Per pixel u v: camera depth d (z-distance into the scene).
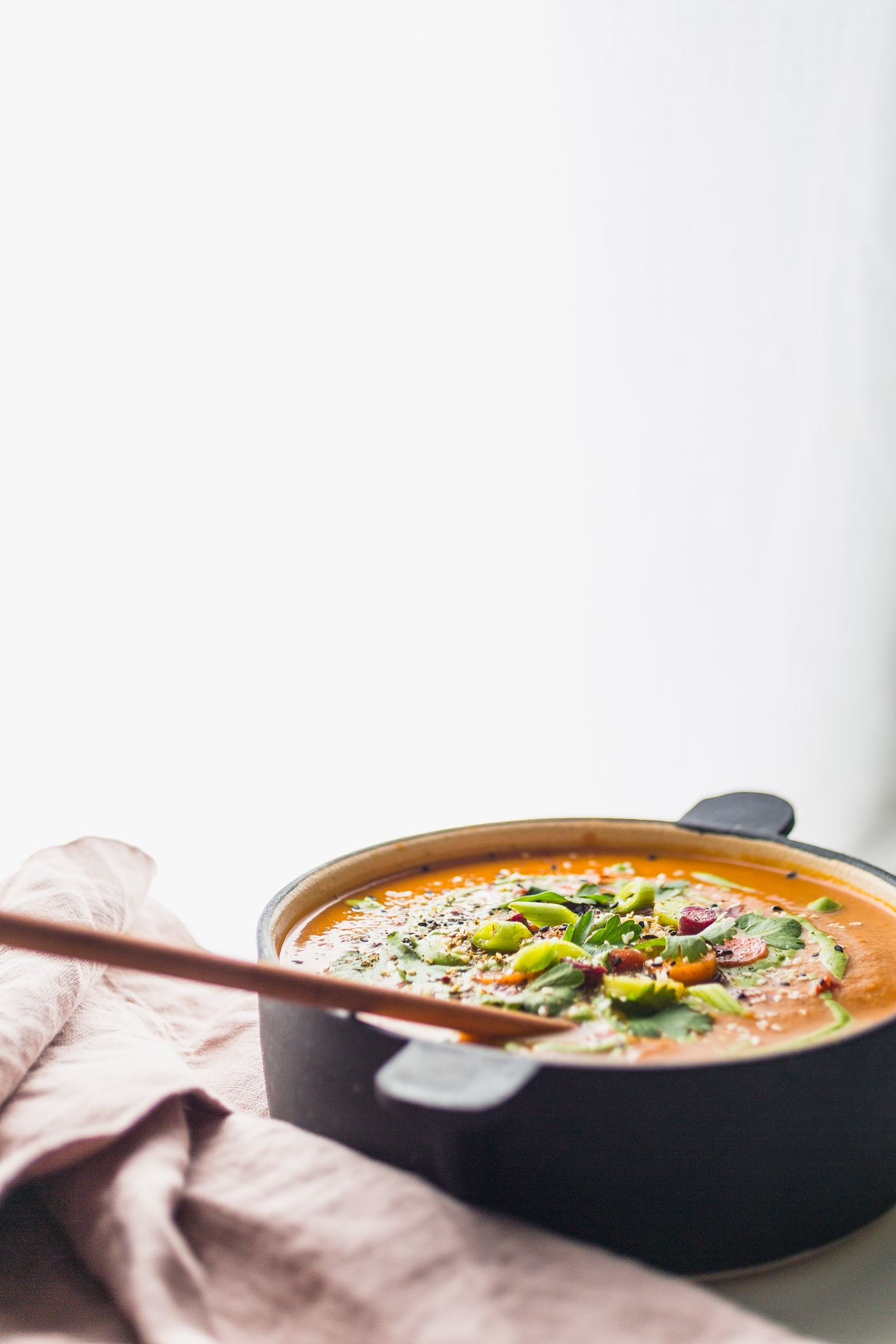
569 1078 0.56
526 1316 0.53
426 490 1.28
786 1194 0.58
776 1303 0.60
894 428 1.30
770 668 1.36
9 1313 0.60
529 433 1.29
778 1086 0.57
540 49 1.21
